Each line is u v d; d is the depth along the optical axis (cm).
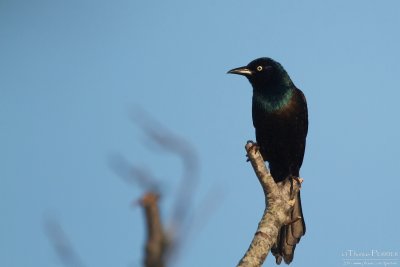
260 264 714
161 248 268
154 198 276
